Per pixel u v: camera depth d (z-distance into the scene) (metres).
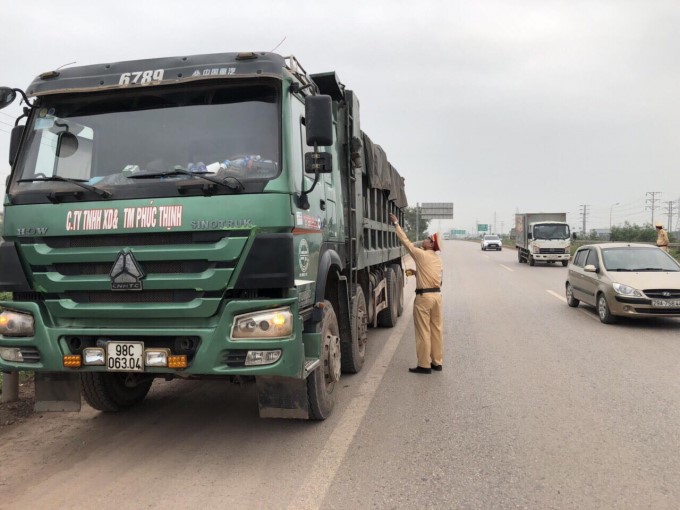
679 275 10.25
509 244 70.25
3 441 4.67
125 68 4.34
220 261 3.90
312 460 4.16
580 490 3.64
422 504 3.47
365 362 7.43
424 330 6.79
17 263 4.19
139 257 3.98
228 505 3.47
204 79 4.20
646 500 3.50
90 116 4.39
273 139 4.12
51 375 4.61
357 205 6.64
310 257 4.58
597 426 4.86
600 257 11.23
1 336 4.24
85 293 4.14
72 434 4.83
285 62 4.32
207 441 4.61
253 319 3.88
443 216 49.09
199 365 3.91
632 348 8.21
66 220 4.10
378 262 8.60
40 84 4.40
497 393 5.91
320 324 4.77
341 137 6.29
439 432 4.74
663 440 4.51
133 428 4.98
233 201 3.90
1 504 3.52
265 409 4.64
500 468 4.00
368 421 5.04
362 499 3.54
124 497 3.60
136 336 4.04
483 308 12.66
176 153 4.23
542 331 9.68
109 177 4.21
